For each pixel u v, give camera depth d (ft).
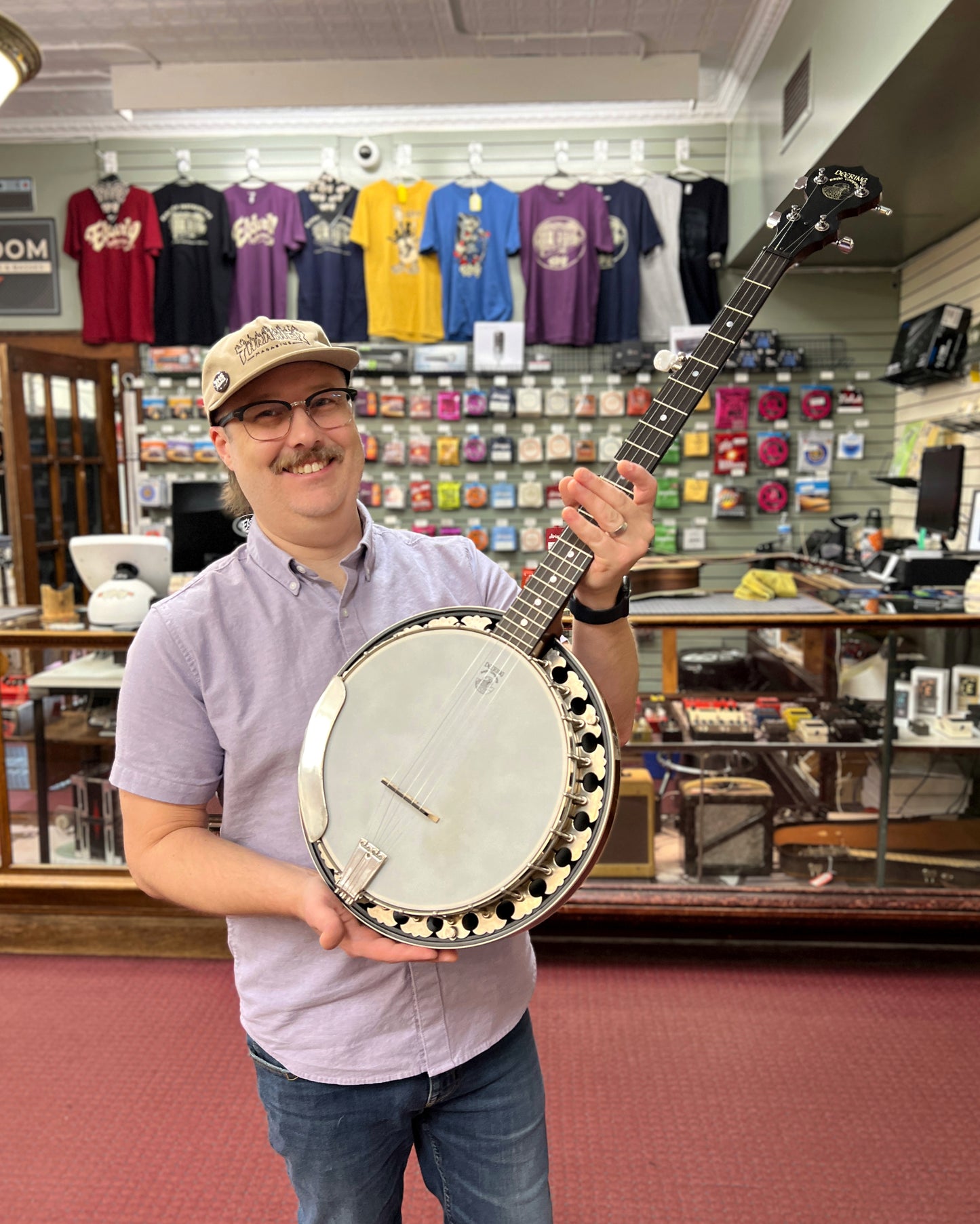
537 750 3.07
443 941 2.95
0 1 15.14
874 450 19.69
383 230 19.53
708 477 19.97
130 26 16.12
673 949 9.89
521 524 20.22
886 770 9.77
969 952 9.71
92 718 10.16
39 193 20.13
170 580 11.78
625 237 19.36
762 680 10.37
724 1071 7.95
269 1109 3.68
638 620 10.03
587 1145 7.05
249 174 19.83
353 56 17.40
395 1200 3.82
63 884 10.08
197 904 3.30
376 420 20.12
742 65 17.34
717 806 9.93
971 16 8.75
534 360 19.60
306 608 3.57
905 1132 7.16
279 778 3.50
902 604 10.66
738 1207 6.43
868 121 11.42
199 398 20.17
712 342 3.19
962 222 15.79
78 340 20.33
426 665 3.32
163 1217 6.43
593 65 15.92
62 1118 7.45
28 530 17.57
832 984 9.39
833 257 18.76
